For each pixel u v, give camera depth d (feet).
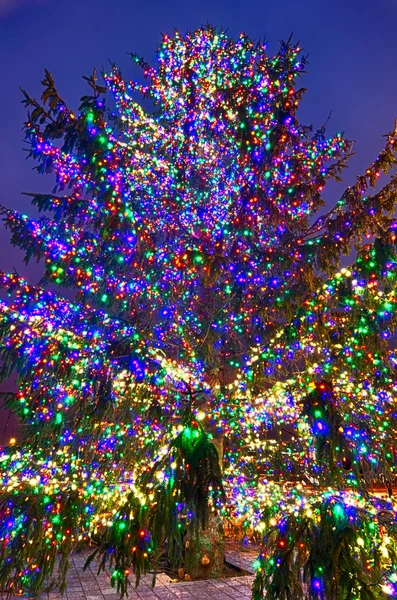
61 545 12.66
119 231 19.71
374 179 18.58
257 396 19.95
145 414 19.20
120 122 26.45
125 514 11.98
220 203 25.59
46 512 12.56
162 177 24.04
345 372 17.19
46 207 20.47
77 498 13.07
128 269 22.12
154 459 17.71
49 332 17.69
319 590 9.66
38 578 12.42
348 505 10.89
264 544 11.88
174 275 22.33
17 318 17.63
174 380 18.80
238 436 24.06
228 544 27.86
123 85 26.86
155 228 22.66
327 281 17.29
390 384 17.38
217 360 22.89
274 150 22.58
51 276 21.08
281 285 20.36
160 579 21.61
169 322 24.03
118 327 20.57
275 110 23.56
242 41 28.02
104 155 18.81
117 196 19.30
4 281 19.92
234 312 21.85
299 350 19.03
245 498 18.83
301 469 20.57
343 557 9.74
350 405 16.26
